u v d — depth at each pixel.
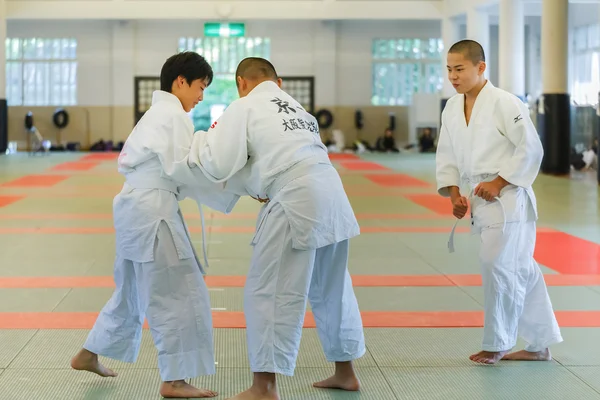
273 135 3.50
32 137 27.38
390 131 26.88
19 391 3.75
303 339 4.66
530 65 26.28
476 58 4.04
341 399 3.69
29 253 7.49
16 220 9.80
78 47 27.09
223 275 6.50
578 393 3.75
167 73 3.70
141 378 3.96
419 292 5.91
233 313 5.25
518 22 19.92
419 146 26.52
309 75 27.52
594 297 5.75
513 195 4.00
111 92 27.31
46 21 26.98
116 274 3.76
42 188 13.87
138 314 3.81
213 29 25.14
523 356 4.28
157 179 3.62
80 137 27.36
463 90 4.09
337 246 3.64
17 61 27.20
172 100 3.68
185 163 3.50
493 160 4.02
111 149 26.94
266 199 3.68
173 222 3.62
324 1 24.72
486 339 4.11
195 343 3.60
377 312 5.31
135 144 3.61
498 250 3.99
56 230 8.98
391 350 4.46
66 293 5.81
